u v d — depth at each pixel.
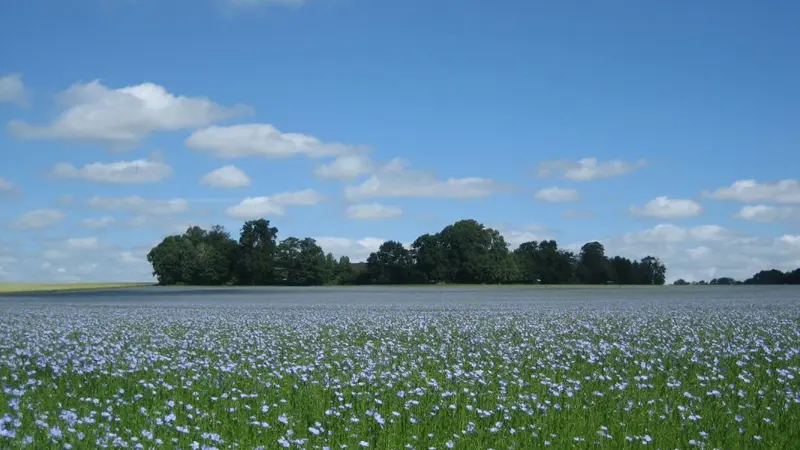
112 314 33.47
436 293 71.69
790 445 8.72
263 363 15.21
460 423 9.79
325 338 20.78
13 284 113.75
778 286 91.25
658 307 37.88
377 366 14.77
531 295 63.47
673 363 15.05
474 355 16.38
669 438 9.05
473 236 129.62
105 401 10.87
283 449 8.48
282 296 63.62
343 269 130.88
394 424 9.64
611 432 9.38
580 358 16.31
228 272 126.25
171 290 88.12
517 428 9.41
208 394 11.72
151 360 15.16
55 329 23.70
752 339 19.47
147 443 8.48
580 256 138.62
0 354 16.88
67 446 7.89
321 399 11.34
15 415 9.65
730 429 9.45
